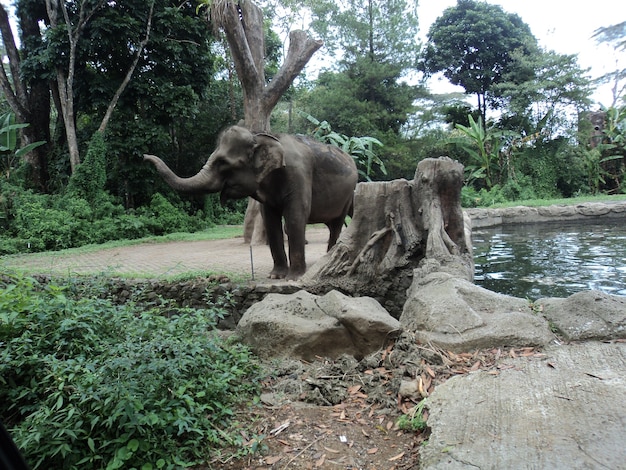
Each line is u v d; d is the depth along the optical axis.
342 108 26.77
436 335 3.76
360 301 4.45
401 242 5.97
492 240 12.83
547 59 27.02
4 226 14.47
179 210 19.38
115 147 17.53
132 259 10.28
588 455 2.14
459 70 31.27
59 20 17.19
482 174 25.75
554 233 13.82
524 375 3.03
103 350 3.41
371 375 3.58
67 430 2.59
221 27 10.84
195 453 2.71
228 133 6.38
